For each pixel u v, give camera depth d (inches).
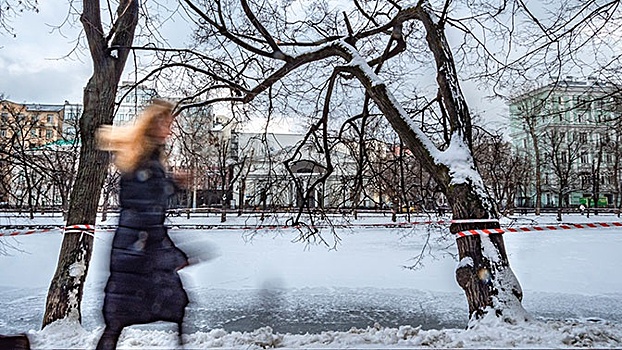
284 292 413.4
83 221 239.1
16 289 429.1
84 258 235.6
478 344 188.2
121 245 135.9
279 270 524.4
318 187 414.9
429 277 490.3
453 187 242.1
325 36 366.0
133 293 134.3
